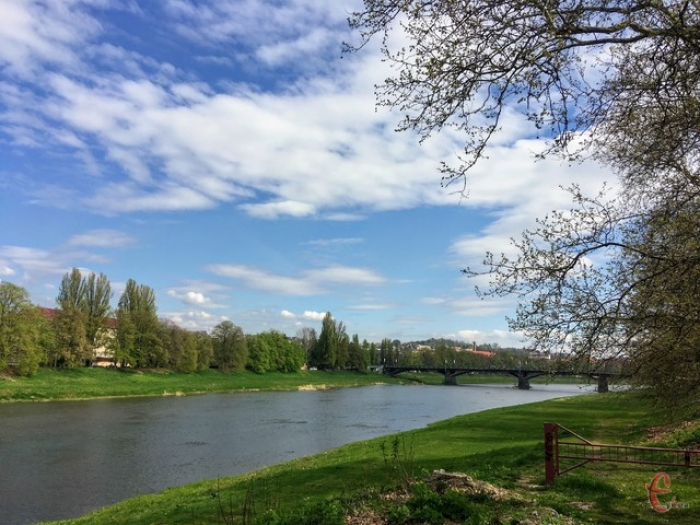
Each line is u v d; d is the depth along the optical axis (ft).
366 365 456.45
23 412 153.07
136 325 290.56
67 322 253.03
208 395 246.68
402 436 84.69
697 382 31.24
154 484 70.95
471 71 23.49
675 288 25.57
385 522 25.73
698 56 23.20
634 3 22.44
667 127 26.73
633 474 39.19
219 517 36.86
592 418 96.53
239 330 351.67
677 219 26.55
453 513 26.50
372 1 22.58
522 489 33.71
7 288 211.61
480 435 81.66
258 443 102.27
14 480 73.00
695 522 27.07
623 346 28.50
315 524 26.61
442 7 22.30
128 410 165.58
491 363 402.93
